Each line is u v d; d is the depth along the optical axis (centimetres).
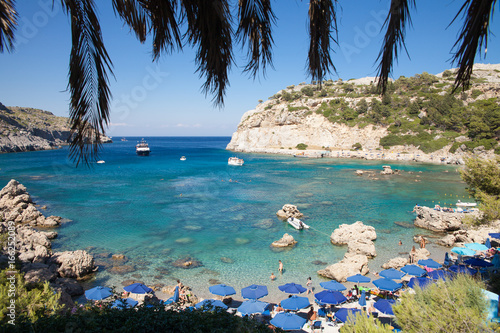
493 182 2181
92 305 795
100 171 7994
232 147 17338
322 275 2233
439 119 10769
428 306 835
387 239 2997
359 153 11612
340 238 2895
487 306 833
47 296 902
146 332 682
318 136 13625
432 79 12394
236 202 4525
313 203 4497
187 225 3391
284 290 1791
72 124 312
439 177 7025
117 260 2453
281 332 833
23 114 16900
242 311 1569
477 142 9362
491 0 233
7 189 3972
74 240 2903
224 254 2608
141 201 4522
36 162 9369
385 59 275
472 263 1986
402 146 11181
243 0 355
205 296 1911
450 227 3191
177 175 7362
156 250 2675
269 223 3500
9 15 410
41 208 4031
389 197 4919
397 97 12538
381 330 774
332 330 1545
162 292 1942
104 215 3756
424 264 2056
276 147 14750
